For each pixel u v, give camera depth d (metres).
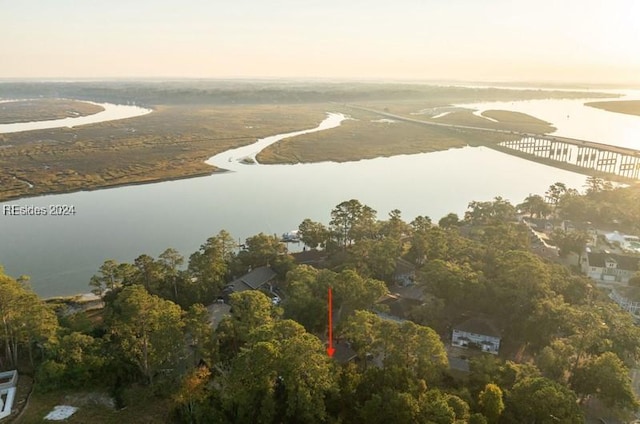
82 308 127.56
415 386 77.62
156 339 87.38
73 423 78.50
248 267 145.25
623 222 190.00
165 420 80.50
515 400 76.69
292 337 79.06
